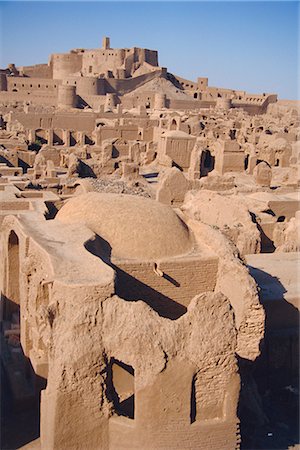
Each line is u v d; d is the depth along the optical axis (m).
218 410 11.84
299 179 40.47
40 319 12.87
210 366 11.52
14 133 55.69
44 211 19.22
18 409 13.73
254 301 13.16
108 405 11.55
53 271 12.05
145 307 11.38
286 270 19.03
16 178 33.47
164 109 87.19
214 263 15.01
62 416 11.27
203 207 24.89
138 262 14.30
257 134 57.34
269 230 24.22
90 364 11.20
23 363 15.30
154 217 15.41
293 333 15.98
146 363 11.11
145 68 112.25
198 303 11.46
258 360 15.44
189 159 46.84
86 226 14.99
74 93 88.56
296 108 100.75
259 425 13.89
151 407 11.24
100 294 11.37
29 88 98.38
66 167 45.44
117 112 77.31
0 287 18.83
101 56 112.50
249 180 41.62
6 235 17.05
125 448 11.50
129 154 47.28
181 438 11.55
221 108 95.06
